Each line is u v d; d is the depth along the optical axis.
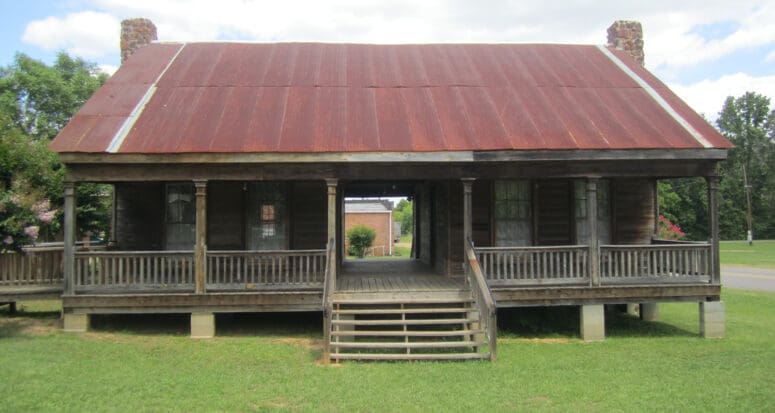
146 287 12.20
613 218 15.24
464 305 12.29
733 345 12.18
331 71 15.86
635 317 16.00
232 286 12.25
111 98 13.78
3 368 9.62
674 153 12.59
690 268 13.01
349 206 59.12
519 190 14.96
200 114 13.28
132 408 7.81
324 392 8.63
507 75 15.88
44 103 29.77
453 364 10.39
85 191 21.97
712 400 8.43
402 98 14.45
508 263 14.77
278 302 12.27
